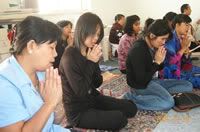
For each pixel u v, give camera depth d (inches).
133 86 98.2
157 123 87.9
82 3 200.1
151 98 97.7
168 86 111.0
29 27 41.3
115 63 187.3
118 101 91.2
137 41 95.4
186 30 117.3
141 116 93.8
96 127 80.5
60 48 90.1
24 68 44.3
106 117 79.8
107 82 134.4
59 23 120.7
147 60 92.7
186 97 97.7
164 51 94.5
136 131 83.1
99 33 74.8
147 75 93.1
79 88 75.9
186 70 133.0
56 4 174.7
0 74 41.4
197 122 86.8
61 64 77.7
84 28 72.6
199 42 170.6
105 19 222.8
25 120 43.3
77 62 75.4
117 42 199.2
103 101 90.4
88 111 81.5
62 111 91.8
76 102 79.6
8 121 40.8
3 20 106.0
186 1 226.4
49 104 44.3
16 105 41.6
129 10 241.4
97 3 210.7
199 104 97.0
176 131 81.7
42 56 42.8
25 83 43.4
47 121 47.1
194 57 163.3
